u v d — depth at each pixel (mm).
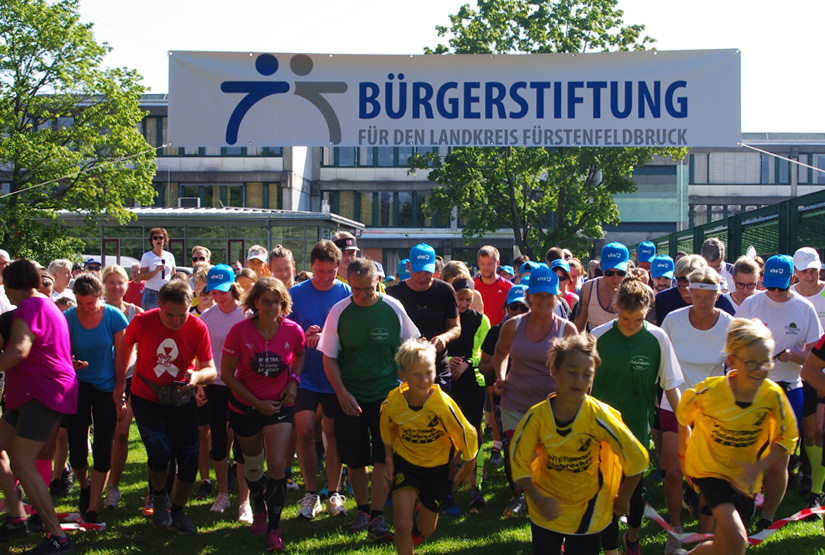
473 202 31766
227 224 24953
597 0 29547
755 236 13945
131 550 5324
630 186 30422
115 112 26969
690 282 5402
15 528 5359
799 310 6152
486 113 8188
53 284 7379
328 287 6301
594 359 3912
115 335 5863
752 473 4348
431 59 8195
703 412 4375
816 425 6324
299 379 5531
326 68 8211
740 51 8086
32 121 27922
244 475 5766
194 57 8180
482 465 6402
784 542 5297
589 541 4035
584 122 8180
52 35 25391
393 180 45094
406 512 4434
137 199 26703
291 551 5258
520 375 5555
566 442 3969
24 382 5098
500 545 5340
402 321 5609
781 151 46156
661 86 8133
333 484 6195
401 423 4504
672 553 4996
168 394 5473
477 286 8719
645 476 7121
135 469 7742
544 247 31422
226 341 5438
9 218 24438
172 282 5434
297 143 8203
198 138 8180
